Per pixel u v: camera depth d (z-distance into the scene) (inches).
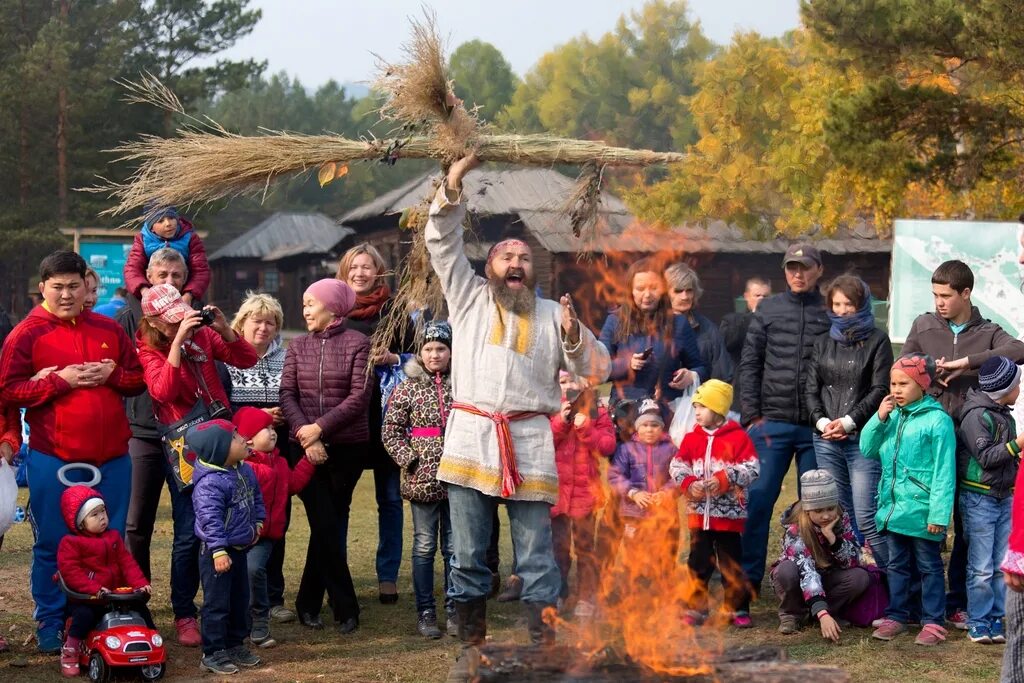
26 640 246.7
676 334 283.1
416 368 262.8
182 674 225.3
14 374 230.2
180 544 248.4
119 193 249.3
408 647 246.7
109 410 235.5
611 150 226.8
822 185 1005.8
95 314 241.3
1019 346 257.1
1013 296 344.5
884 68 706.2
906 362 248.7
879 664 229.9
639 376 281.0
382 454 279.6
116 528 235.6
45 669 226.5
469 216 241.4
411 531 384.2
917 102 697.6
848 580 258.4
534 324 207.5
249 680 221.1
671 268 287.0
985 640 245.0
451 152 218.8
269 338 282.5
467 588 210.7
